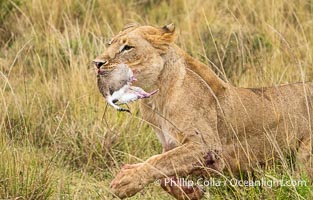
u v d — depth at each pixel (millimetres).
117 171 11164
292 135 10562
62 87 13023
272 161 10469
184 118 9867
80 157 11773
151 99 10016
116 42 9766
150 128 12125
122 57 9688
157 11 16859
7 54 14828
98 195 10461
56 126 12250
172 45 10023
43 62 14195
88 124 12195
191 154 9734
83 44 14695
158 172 9555
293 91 10758
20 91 13188
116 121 12172
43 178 10297
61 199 10242
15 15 15875
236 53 14172
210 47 14469
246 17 16141
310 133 10398
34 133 12070
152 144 11992
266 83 12602
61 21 16016
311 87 10891
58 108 12797
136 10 17000
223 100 10242
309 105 10758
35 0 15969
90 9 16562
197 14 16438
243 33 14812
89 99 12797
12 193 10109
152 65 9789
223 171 10352
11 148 10828
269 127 10492
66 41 14570
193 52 14406
